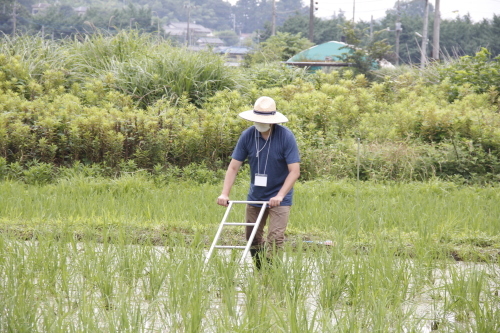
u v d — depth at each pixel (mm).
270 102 20234
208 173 38375
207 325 15719
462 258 23297
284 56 115125
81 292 16891
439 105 50500
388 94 54000
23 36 56406
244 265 18625
